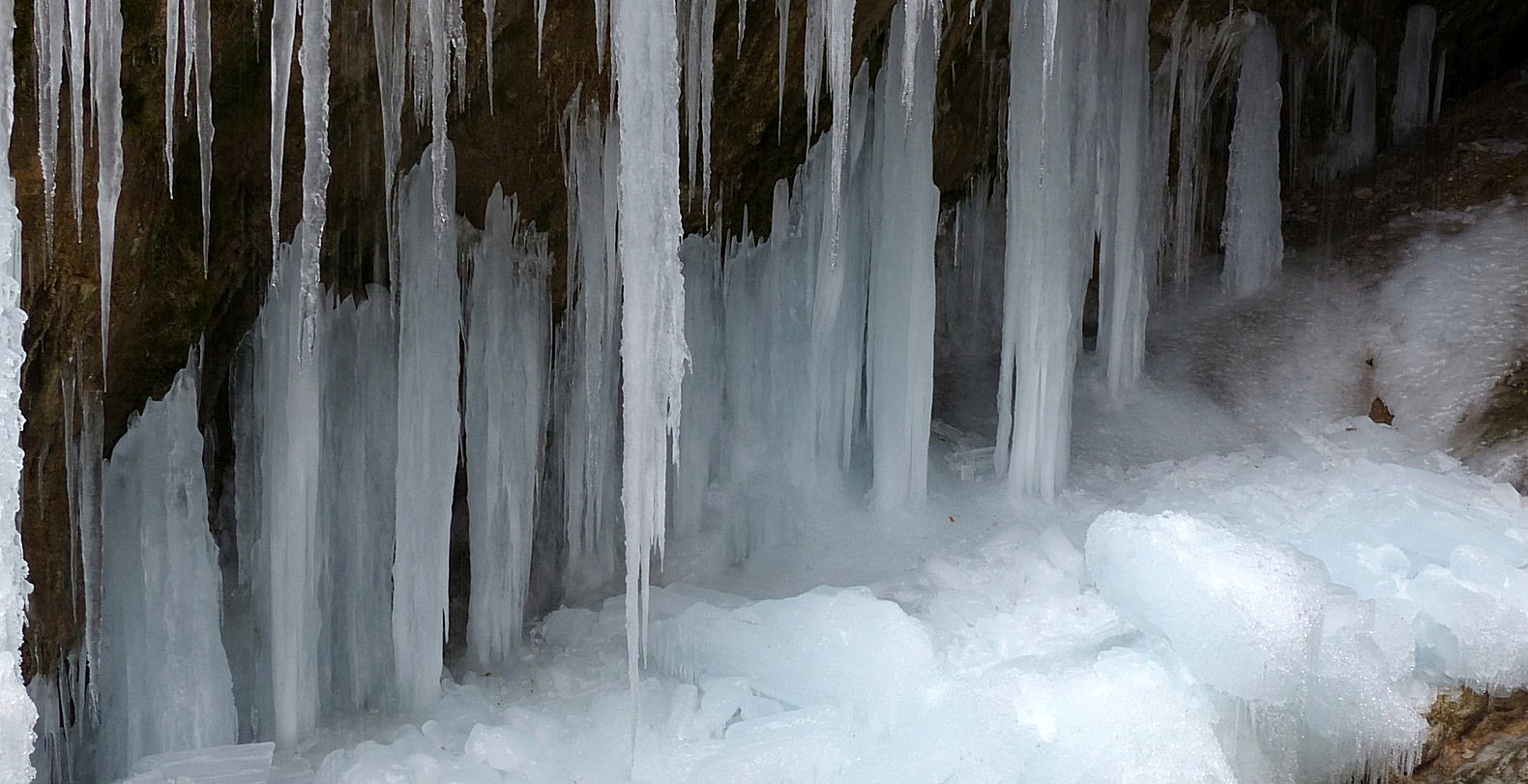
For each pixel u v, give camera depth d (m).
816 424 5.80
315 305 3.58
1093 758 3.82
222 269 4.16
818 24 4.49
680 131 5.16
